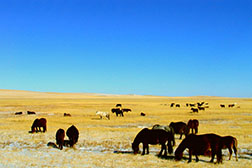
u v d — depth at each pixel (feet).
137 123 106.73
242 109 191.31
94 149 53.88
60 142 53.36
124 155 46.78
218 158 40.68
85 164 39.01
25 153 47.24
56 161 40.73
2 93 452.35
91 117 135.44
